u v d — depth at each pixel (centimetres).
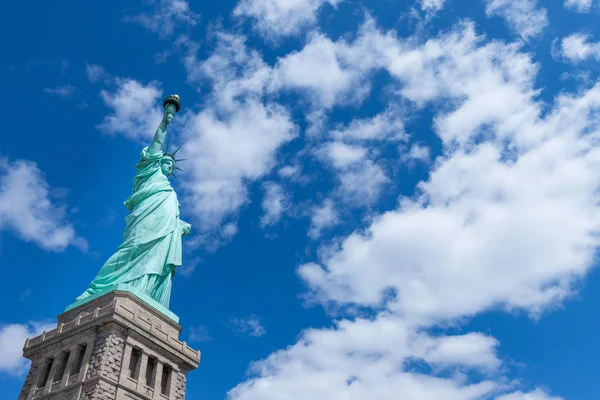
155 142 11438
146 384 8294
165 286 9700
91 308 8881
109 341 8094
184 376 9019
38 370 8519
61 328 8688
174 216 10469
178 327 9306
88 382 7738
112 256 9700
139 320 8569
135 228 9969
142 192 10550
